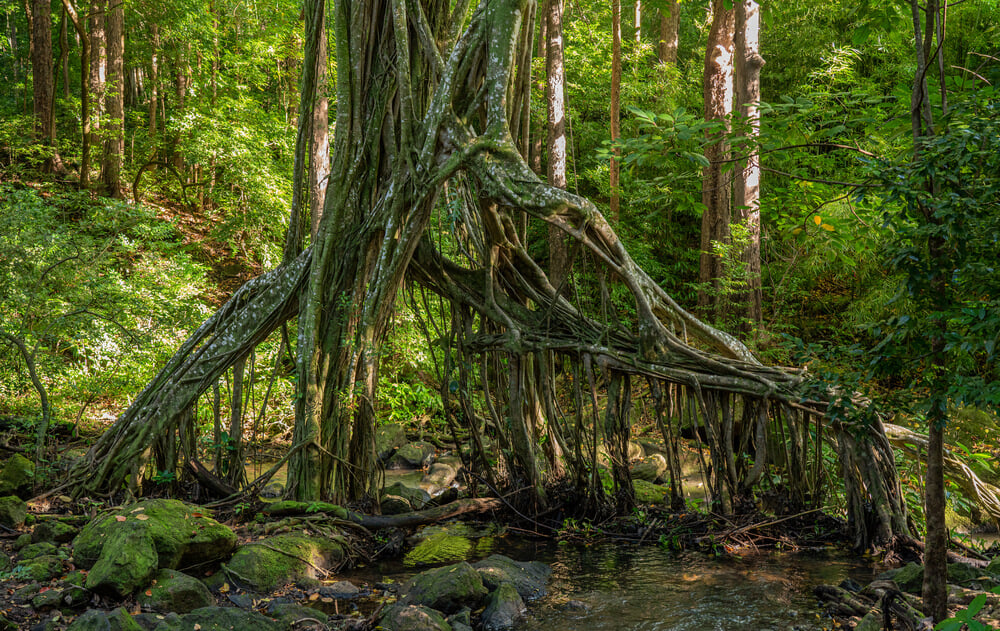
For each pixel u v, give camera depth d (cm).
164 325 995
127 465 705
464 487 934
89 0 1905
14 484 693
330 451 713
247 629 440
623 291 1387
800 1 1565
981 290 331
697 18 2086
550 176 1430
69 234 930
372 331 719
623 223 1561
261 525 630
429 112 704
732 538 658
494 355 789
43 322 876
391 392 1274
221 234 1747
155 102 2216
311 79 750
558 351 746
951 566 526
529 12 703
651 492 805
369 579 576
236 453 749
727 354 765
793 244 1263
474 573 520
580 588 552
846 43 1483
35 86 1859
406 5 727
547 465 796
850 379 370
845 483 652
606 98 1778
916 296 335
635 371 709
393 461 1072
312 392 707
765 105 434
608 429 725
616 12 1348
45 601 459
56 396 1008
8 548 567
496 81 685
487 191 682
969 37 1164
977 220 313
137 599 477
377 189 743
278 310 747
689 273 1681
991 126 312
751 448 750
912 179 333
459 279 775
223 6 2106
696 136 446
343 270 729
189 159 1777
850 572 577
